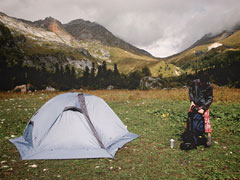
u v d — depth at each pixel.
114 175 3.56
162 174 3.56
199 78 5.04
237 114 7.43
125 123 7.21
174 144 5.04
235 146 4.70
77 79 101.19
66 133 4.87
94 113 5.32
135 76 88.25
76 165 4.00
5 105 11.29
